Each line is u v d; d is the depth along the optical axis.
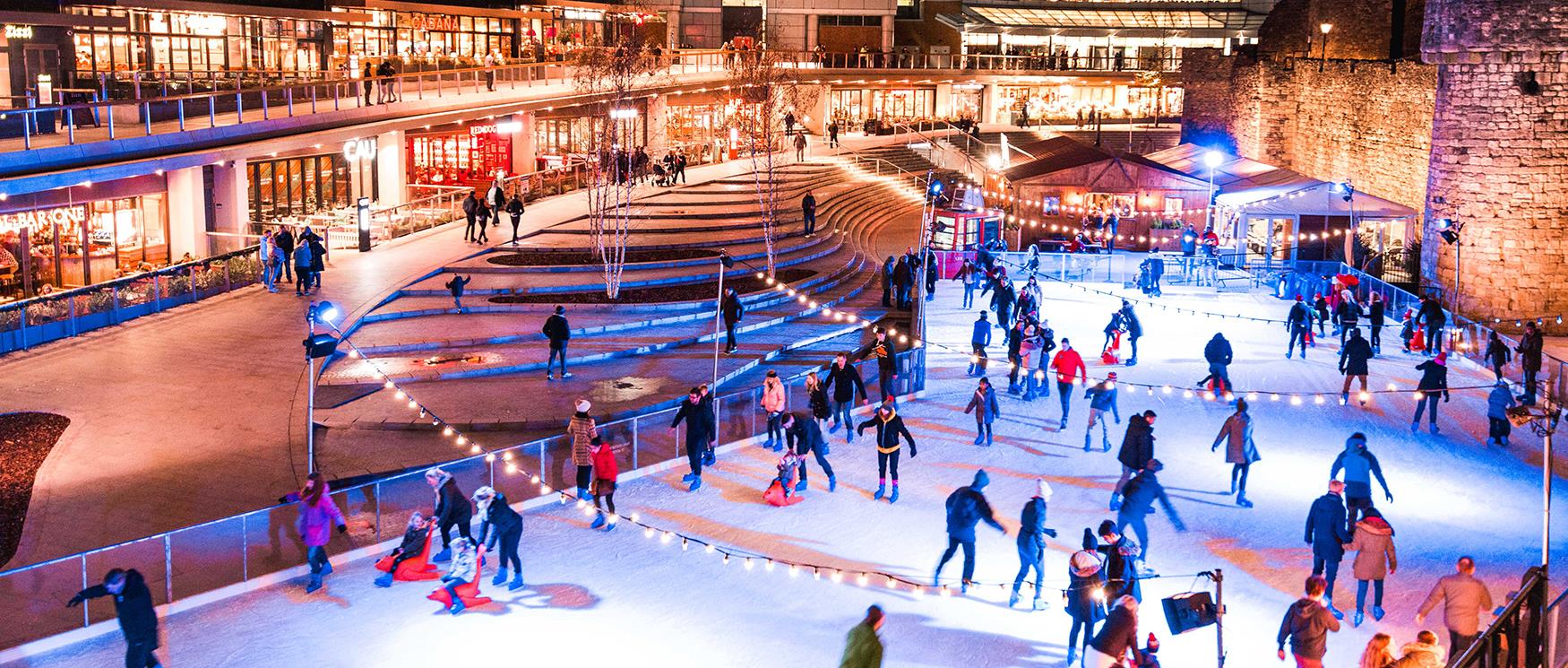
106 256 31.16
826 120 68.44
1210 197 41.62
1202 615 12.87
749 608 15.03
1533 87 33.75
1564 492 19.48
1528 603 12.01
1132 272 39.72
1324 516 14.84
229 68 42.38
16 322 24.53
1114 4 80.19
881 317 32.72
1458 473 20.42
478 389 23.61
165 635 13.95
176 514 16.83
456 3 53.22
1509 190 34.38
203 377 23.11
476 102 43.72
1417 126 41.00
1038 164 45.16
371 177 42.28
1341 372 26.73
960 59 76.44
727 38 75.19
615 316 29.61
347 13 46.91
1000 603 15.29
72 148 28.30
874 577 15.95
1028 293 29.58
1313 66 49.91
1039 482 14.99
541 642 14.06
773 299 32.38
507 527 15.15
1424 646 11.49
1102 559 14.61
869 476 19.80
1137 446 17.89
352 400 22.42
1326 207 38.03
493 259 34.31
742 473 19.89
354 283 30.77
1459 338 29.67
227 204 34.19
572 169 46.56
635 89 47.69
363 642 13.98
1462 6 34.12
